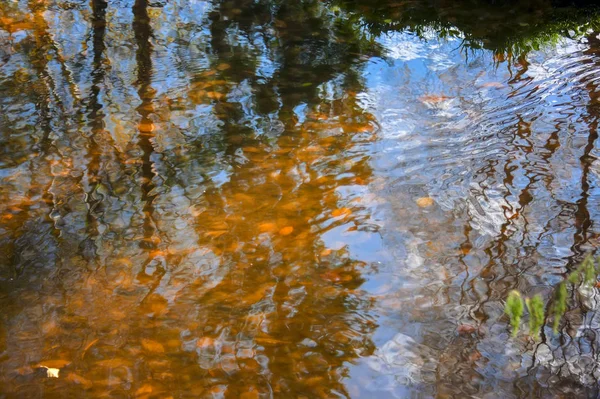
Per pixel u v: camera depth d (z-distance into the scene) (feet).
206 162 14.66
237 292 10.91
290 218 12.69
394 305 10.50
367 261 11.53
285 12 23.79
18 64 20.03
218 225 12.57
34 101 17.71
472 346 9.61
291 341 9.87
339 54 20.10
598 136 14.84
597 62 18.33
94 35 22.16
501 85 17.54
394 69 18.95
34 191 13.78
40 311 10.59
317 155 14.78
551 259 11.25
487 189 13.32
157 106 17.29
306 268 11.41
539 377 8.98
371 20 22.61
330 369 9.34
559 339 9.60
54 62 20.11
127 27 22.79
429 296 10.64
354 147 15.03
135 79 18.88
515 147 14.67
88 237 12.34
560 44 19.69
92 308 10.62
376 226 12.39
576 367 9.10
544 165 13.94
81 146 15.49
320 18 23.08
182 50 20.80
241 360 9.53
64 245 12.14
